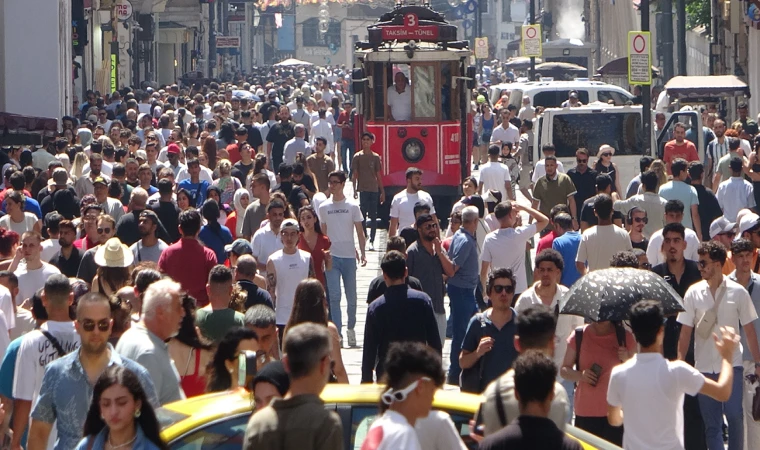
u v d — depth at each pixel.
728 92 92.56
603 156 62.53
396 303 31.27
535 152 74.94
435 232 39.25
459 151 76.12
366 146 67.31
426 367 18.16
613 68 143.25
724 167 63.22
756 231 38.38
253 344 25.42
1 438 26.64
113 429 19.83
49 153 68.62
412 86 75.56
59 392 23.45
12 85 100.56
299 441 18.44
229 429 21.25
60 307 26.42
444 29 77.50
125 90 124.50
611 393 24.81
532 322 23.66
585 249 39.97
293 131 87.31
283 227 39.19
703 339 31.25
